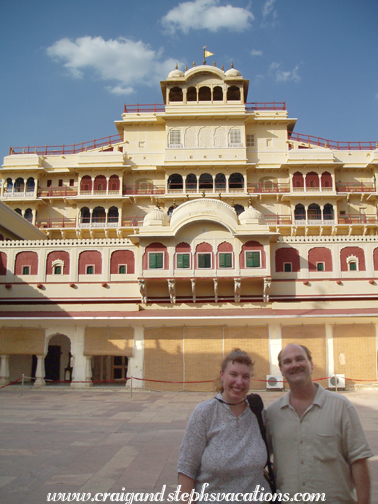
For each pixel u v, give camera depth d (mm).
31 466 10805
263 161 55000
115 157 54125
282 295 35469
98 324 31578
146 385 30453
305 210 52906
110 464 10938
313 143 57281
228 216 34344
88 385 30938
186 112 54906
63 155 56469
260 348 30438
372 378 30016
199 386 30047
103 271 36906
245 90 58406
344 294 35375
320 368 29953
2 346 31891
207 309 34125
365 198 54188
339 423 5090
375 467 10359
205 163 53219
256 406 5488
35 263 37438
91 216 52938
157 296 35250
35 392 28906
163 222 35875
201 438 5219
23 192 54875
